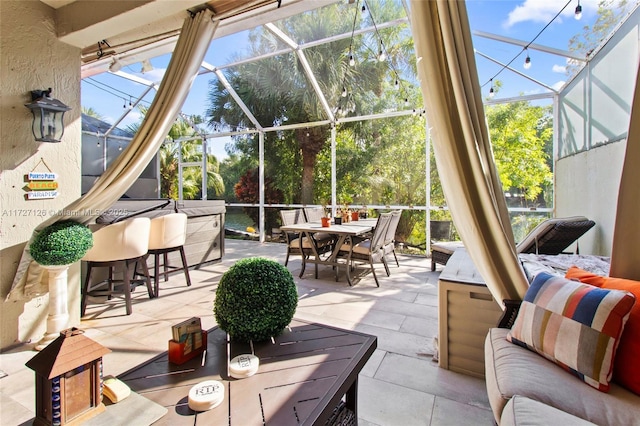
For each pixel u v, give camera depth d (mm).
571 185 4254
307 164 7469
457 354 2090
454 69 1476
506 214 1720
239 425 981
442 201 6027
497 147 5277
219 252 5348
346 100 6297
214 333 1640
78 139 2848
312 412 1038
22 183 2502
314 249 4316
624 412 1104
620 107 3006
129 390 1134
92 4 2531
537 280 1649
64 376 981
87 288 3066
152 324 2850
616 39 3090
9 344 2453
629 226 1558
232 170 8531
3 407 1777
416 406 1748
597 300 1312
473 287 2033
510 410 1124
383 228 4105
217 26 2535
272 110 7418
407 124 6258
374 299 3504
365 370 2102
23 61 2486
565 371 1314
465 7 1506
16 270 2473
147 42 3039
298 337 1561
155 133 2504
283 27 4922
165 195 10031
